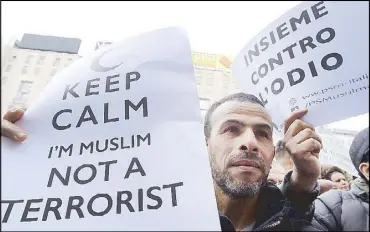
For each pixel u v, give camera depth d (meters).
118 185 0.34
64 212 0.33
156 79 0.42
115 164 0.36
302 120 0.41
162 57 0.43
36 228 0.33
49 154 0.38
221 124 0.45
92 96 0.42
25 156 0.38
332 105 0.39
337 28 0.39
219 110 0.46
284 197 0.41
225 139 0.44
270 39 0.43
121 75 0.43
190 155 0.35
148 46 0.45
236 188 0.41
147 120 0.39
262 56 0.44
